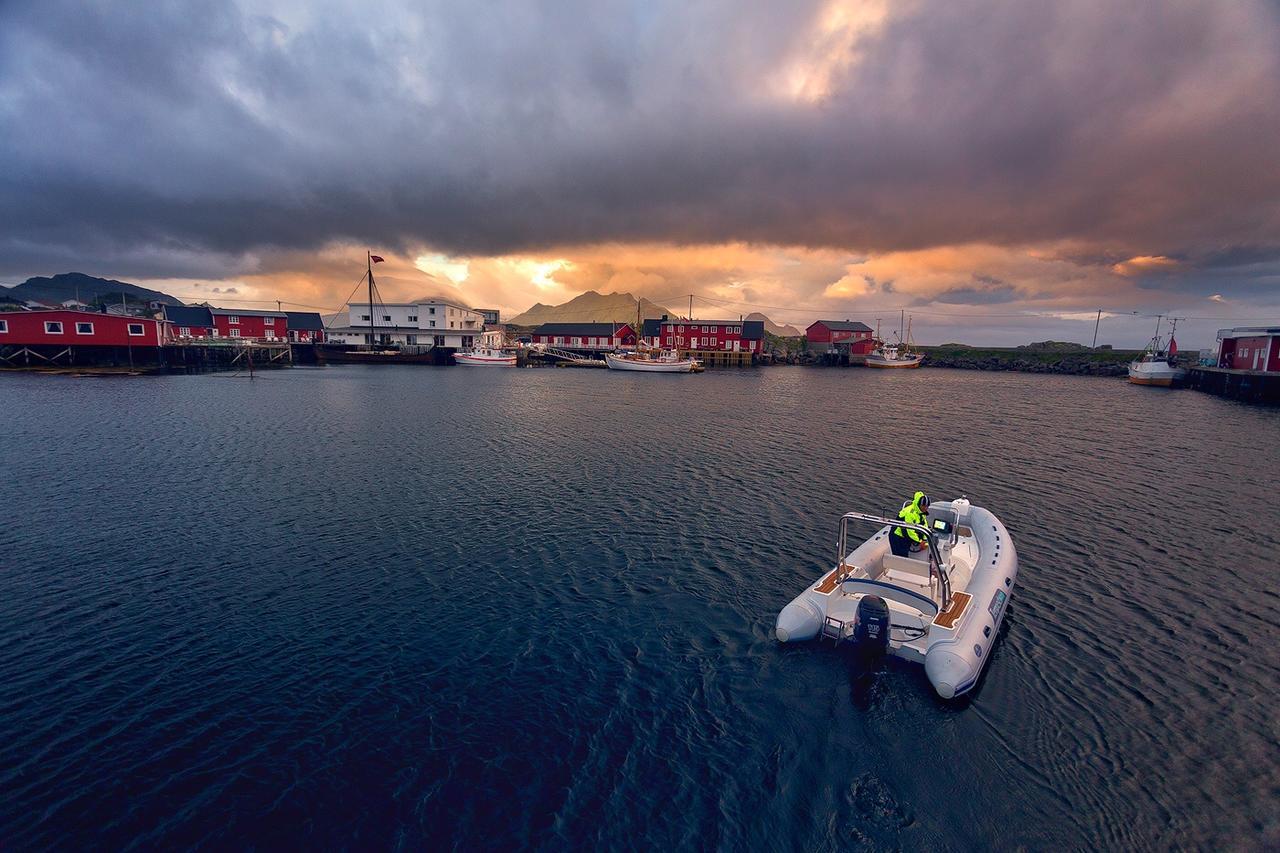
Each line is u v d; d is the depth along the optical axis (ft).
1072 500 75.77
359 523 64.64
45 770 29.45
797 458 98.94
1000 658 39.78
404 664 38.73
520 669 38.27
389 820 27.07
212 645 40.65
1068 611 46.24
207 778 29.19
